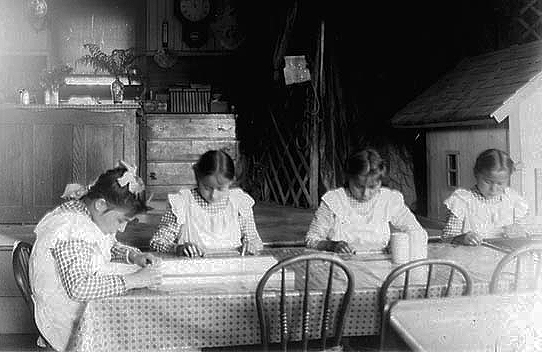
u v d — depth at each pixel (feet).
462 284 8.16
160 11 30.53
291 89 23.65
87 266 7.72
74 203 8.31
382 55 22.43
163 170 27.02
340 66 22.15
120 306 7.51
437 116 17.62
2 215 17.58
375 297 7.91
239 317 7.68
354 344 8.75
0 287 13.55
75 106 17.78
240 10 30.50
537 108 15.11
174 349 7.63
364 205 11.18
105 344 7.52
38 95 29.12
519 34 19.17
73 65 30.60
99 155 17.93
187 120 27.40
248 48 30.42
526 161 15.03
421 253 9.46
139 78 28.78
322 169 22.11
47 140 17.75
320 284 8.21
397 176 21.88
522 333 5.25
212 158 10.28
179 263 8.82
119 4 30.53
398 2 22.33
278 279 8.39
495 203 11.87
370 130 22.16
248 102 29.12
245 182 27.76
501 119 15.01
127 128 18.03
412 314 5.50
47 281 7.99
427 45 22.30
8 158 17.61
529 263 9.07
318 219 11.20
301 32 23.68
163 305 7.55
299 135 23.12
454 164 17.76
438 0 21.89
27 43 30.07
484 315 5.45
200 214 10.68
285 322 7.61
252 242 10.29
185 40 30.42
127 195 8.11
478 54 20.97
